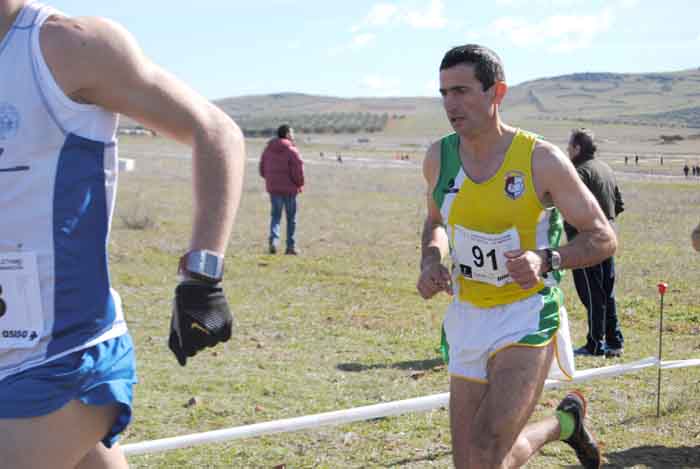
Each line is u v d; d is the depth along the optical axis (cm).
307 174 4319
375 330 850
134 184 3083
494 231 360
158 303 968
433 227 404
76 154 215
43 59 209
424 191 3106
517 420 344
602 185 735
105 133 219
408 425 546
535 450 405
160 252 1362
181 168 4269
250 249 1442
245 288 1079
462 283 373
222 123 217
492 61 351
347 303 992
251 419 562
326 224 1894
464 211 365
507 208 357
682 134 13438
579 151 746
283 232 1731
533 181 355
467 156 368
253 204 2408
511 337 354
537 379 351
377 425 547
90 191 218
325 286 1101
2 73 209
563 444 518
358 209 2303
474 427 344
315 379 664
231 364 708
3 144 210
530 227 360
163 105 212
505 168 357
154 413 571
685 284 1123
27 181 212
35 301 217
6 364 220
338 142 14912
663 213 2242
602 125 17100
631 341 810
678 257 1398
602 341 751
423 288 371
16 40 210
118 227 1691
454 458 359
